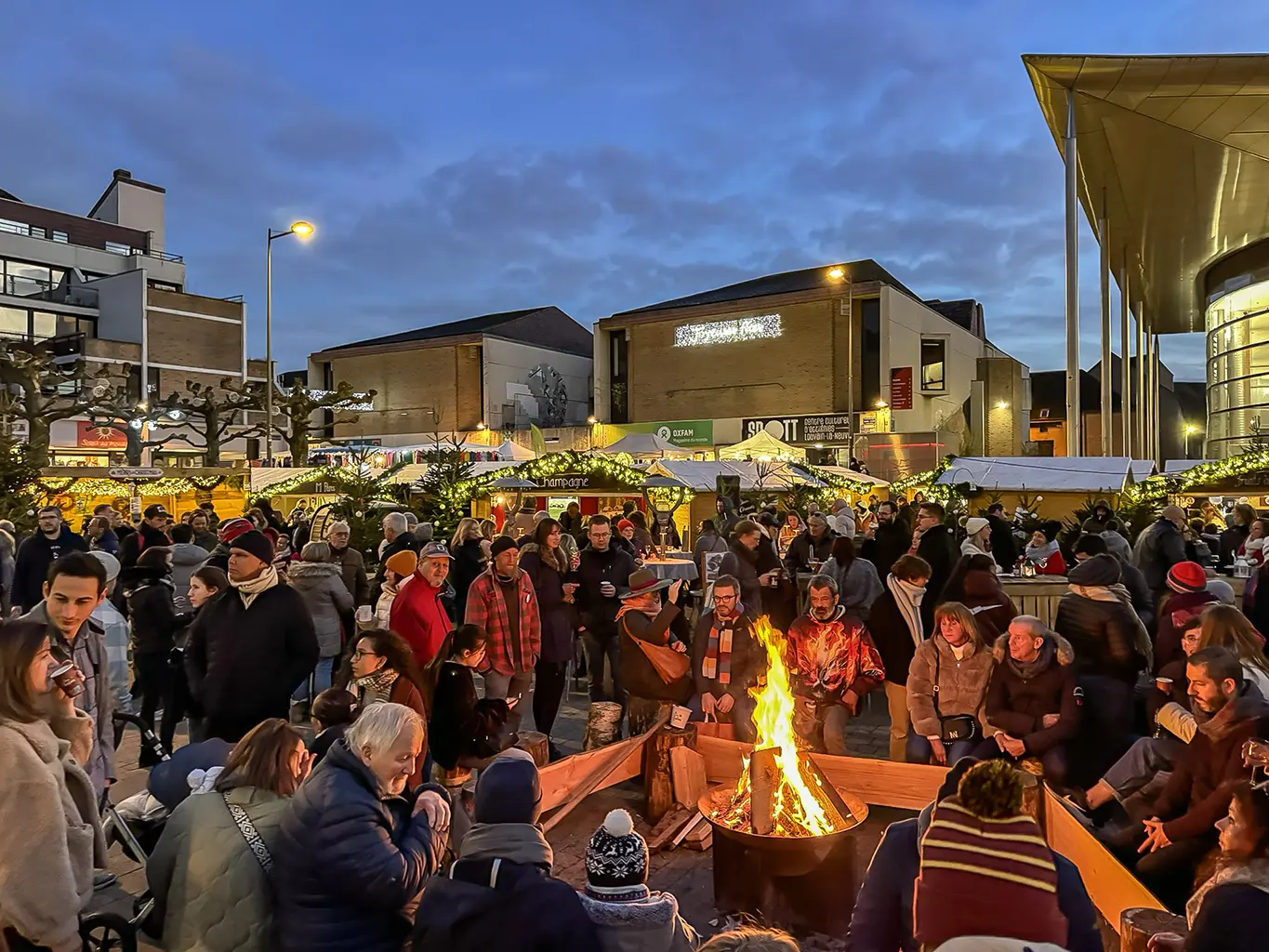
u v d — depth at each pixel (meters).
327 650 7.25
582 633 7.55
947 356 51.84
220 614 4.69
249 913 2.67
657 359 54.22
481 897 2.17
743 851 3.84
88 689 3.83
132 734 6.93
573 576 7.52
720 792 4.45
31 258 46.22
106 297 47.00
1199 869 3.55
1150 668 5.55
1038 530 10.18
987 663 4.95
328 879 2.62
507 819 2.31
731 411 51.31
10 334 43.91
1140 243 36.84
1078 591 5.09
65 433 35.12
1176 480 13.30
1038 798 4.28
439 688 4.45
